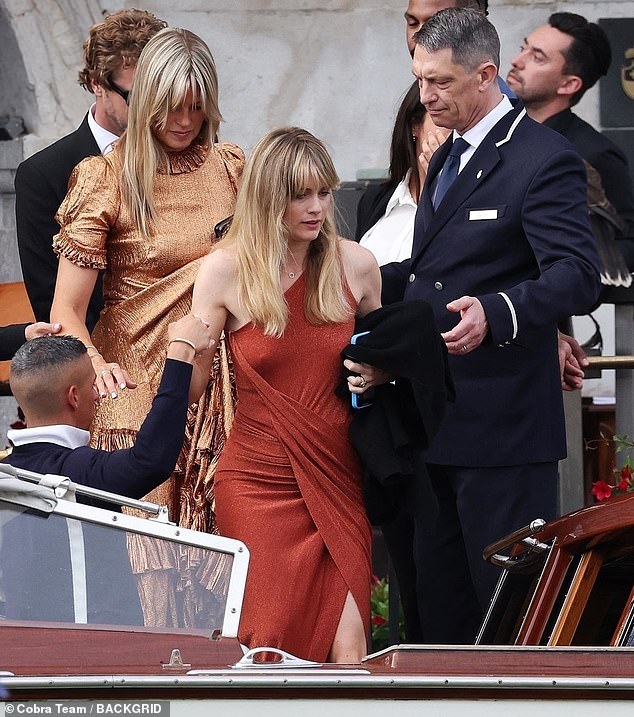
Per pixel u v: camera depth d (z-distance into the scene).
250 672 11.24
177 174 18.36
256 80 32.38
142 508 13.45
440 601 19.25
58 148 20.94
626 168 27.33
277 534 16.02
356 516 16.27
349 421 16.36
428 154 20.50
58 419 15.68
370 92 32.41
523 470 18.52
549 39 27.42
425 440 16.19
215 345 16.31
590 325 32.47
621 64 32.44
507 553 16.20
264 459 16.27
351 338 16.33
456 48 18.23
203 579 13.04
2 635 12.50
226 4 32.19
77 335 17.83
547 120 27.66
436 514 16.25
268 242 16.11
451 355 18.62
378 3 32.16
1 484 13.07
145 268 18.30
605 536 14.42
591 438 27.28
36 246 20.86
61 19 31.98
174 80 17.70
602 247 24.67
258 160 16.14
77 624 12.72
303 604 15.83
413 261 18.94
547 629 14.63
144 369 18.28
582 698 10.96
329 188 16.19
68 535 13.05
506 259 18.41
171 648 12.56
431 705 10.95
